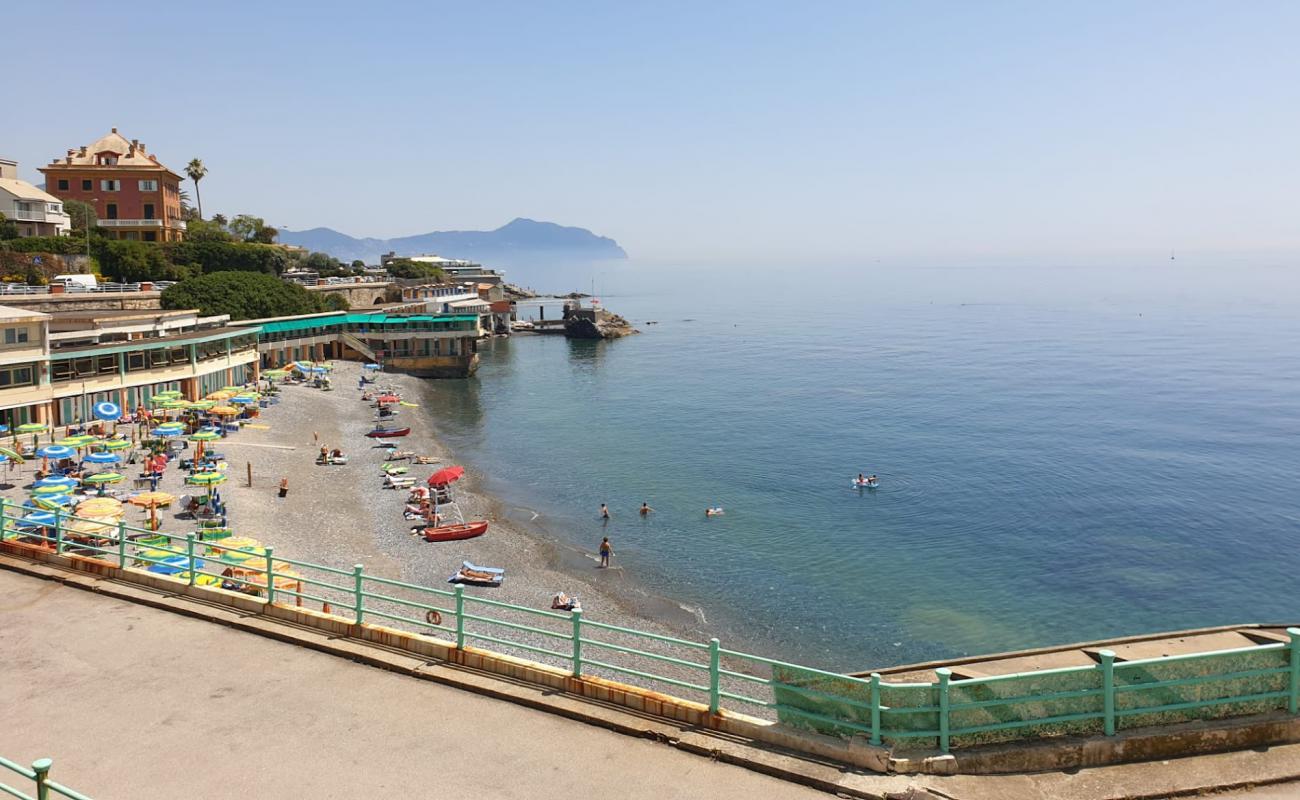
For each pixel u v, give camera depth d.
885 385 137.75
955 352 184.50
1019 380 142.38
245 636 20.22
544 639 40.50
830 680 14.74
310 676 18.14
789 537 61.62
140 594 22.48
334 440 84.81
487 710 16.72
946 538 61.94
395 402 103.81
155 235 141.12
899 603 49.84
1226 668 14.39
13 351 66.44
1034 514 67.88
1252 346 189.38
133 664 18.66
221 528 47.56
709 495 72.69
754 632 45.06
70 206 130.88
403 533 56.50
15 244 108.12
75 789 13.93
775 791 13.80
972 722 14.14
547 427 102.75
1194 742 14.00
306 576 44.97
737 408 116.81
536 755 15.05
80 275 105.69
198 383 88.38
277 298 127.69
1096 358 171.38
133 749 15.19
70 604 22.14
